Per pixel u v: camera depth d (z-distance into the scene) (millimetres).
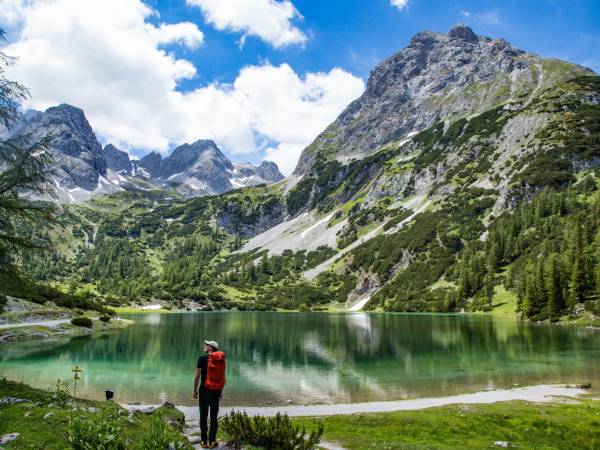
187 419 27438
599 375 46031
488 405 30719
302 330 102688
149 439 13984
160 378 44531
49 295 103625
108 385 40969
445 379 45031
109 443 12930
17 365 50125
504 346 69938
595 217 160750
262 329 105312
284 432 16828
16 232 26422
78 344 69438
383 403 34562
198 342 76125
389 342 77750
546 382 42719
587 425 24172
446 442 21859
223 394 38719
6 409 16062
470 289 176000
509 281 164375
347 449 20531
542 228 184000
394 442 21641
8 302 87000
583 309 114750
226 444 16938
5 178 25703
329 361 57281
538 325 109875
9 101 25359
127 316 159250
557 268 126938
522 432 23469
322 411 31594
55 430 14359
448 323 119438
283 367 52812
